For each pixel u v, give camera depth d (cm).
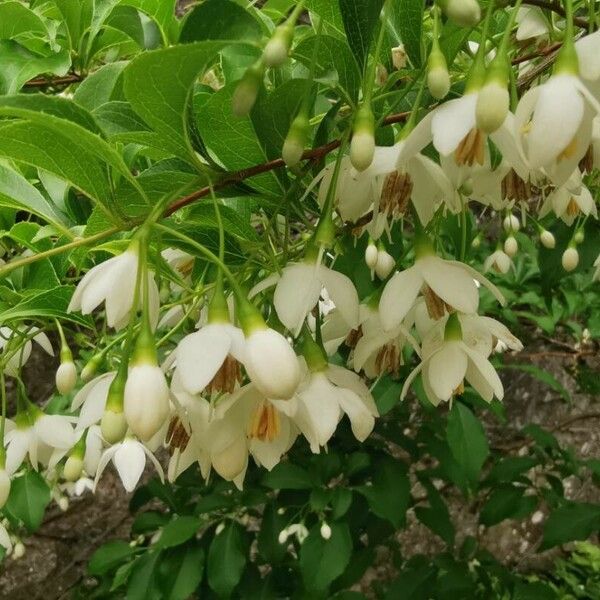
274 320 15
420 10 16
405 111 18
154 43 26
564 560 65
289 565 38
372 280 20
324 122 16
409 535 60
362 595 37
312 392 15
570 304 43
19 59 23
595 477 45
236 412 14
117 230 15
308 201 18
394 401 33
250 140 15
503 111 12
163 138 14
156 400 12
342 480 35
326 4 18
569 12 12
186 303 19
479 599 41
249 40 13
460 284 16
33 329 23
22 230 20
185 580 35
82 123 13
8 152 14
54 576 56
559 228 29
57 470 36
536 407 64
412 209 16
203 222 17
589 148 15
